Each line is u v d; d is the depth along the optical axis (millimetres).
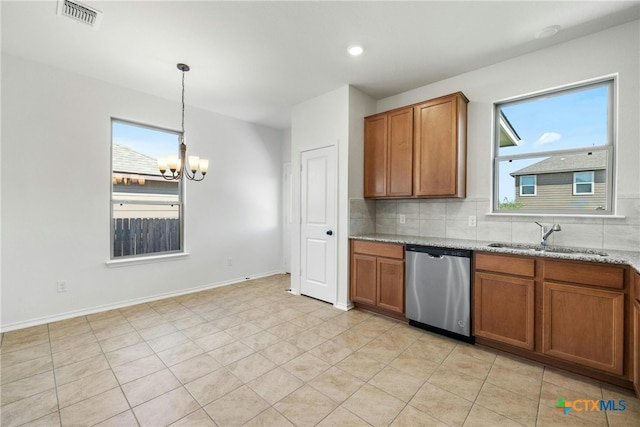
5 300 2682
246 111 4207
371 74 3037
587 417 1612
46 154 2881
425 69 2930
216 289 4137
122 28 2275
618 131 2234
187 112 3945
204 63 2828
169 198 3867
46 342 2469
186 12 2082
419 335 2654
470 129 2971
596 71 2322
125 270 3408
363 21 2182
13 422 1550
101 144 3215
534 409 1677
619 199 2229
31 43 2498
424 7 2023
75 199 3051
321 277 3627
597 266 1861
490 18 2139
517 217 2678
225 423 1561
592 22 2188
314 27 2256
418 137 3051
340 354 2303
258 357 2252
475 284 2398
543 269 2072
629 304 1763
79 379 1944
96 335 2615
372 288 3111
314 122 3674
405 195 3146
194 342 2500
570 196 2500
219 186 4309
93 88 3154
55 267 2936
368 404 1720
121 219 3445
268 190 4984
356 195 3430
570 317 1959
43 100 2857
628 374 1771
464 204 3004
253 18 2148
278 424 1557
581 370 1983
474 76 2943
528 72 2633
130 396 1775
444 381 1949
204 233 4133
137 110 3475
